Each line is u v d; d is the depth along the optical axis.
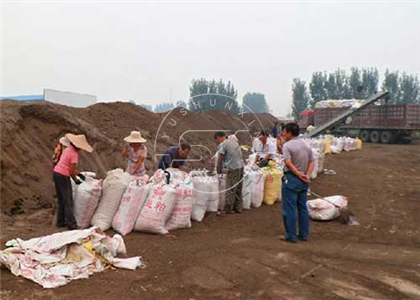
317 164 13.27
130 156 8.21
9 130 9.81
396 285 4.86
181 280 4.87
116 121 16.41
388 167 16.33
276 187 9.34
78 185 6.86
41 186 9.52
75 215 6.83
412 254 6.08
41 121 11.24
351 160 18.58
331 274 5.17
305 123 39.88
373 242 6.77
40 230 6.70
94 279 4.77
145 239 6.41
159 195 6.73
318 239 6.86
